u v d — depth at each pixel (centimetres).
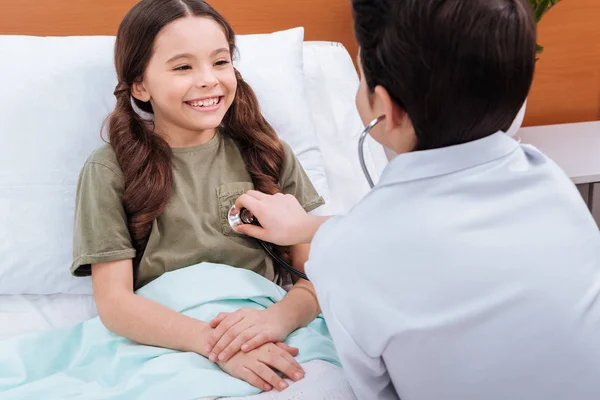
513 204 77
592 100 207
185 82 119
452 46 71
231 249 125
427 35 72
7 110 137
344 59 175
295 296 119
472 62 71
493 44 71
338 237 79
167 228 123
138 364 110
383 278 76
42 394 105
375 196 79
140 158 121
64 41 147
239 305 116
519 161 80
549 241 77
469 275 75
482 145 77
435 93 74
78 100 141
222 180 128
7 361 114
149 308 113
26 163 136
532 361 76
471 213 76
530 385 76
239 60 150
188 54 118
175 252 123
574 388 77
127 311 114
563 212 79
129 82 124
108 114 135
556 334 76
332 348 112
